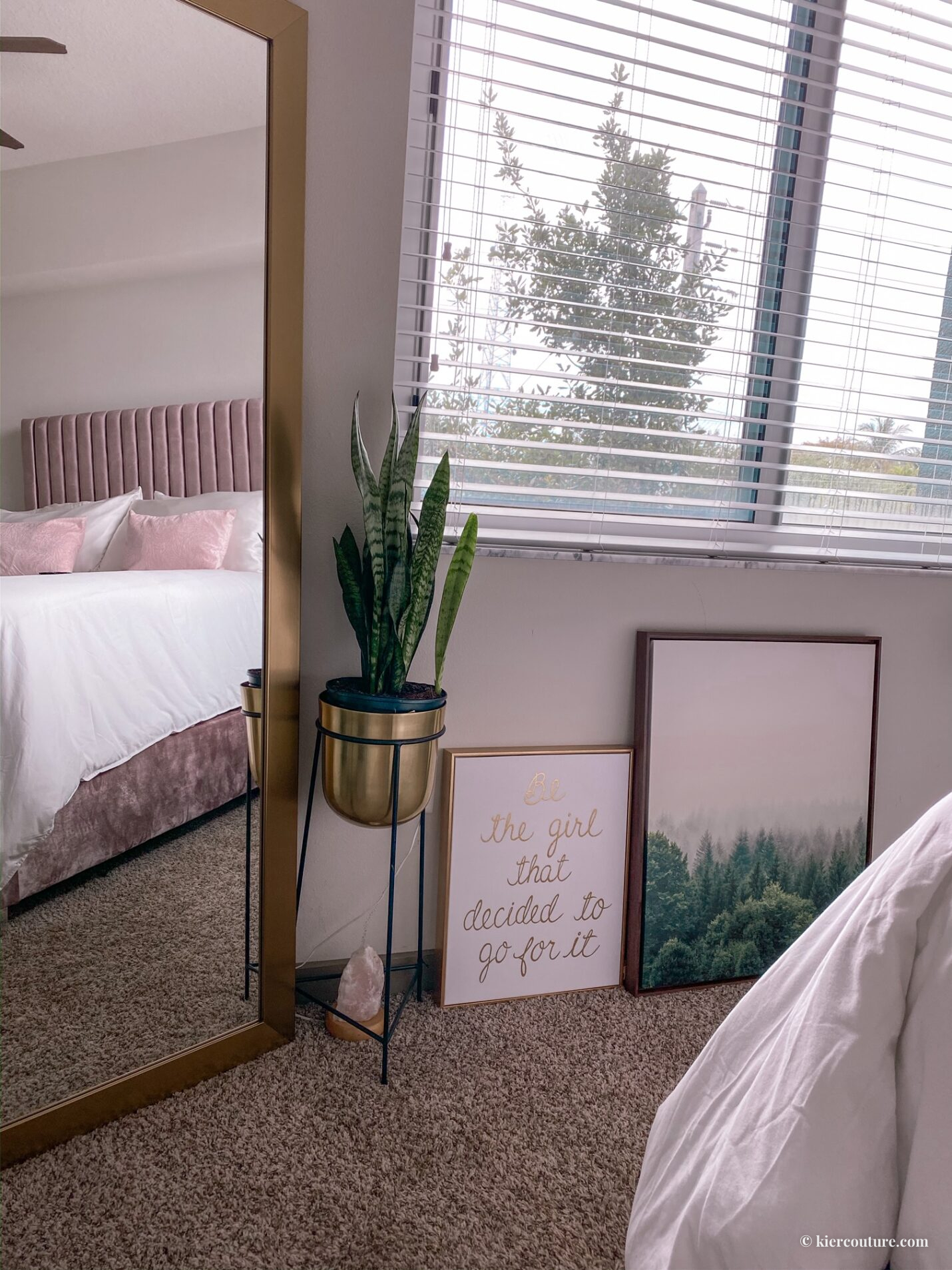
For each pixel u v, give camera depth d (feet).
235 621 4.66
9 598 3.89
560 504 6.30
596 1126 4.45
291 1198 3.89
